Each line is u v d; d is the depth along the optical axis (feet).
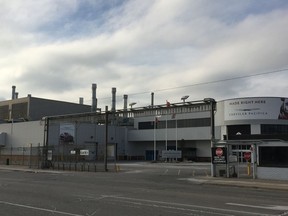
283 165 85.61
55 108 300.20
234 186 75.31
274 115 214.28
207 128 255.29
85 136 253.65
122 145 289.94
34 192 56.18
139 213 37.04
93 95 320.09
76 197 50.06
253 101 215.72
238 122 218.59
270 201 48.52
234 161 100.42
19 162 199.93
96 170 135.64
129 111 131.03
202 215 36.27
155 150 264.52
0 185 68.90
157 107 119.75
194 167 164.45
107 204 43.37
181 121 269.85
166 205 42.88
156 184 76.02
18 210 38.40
